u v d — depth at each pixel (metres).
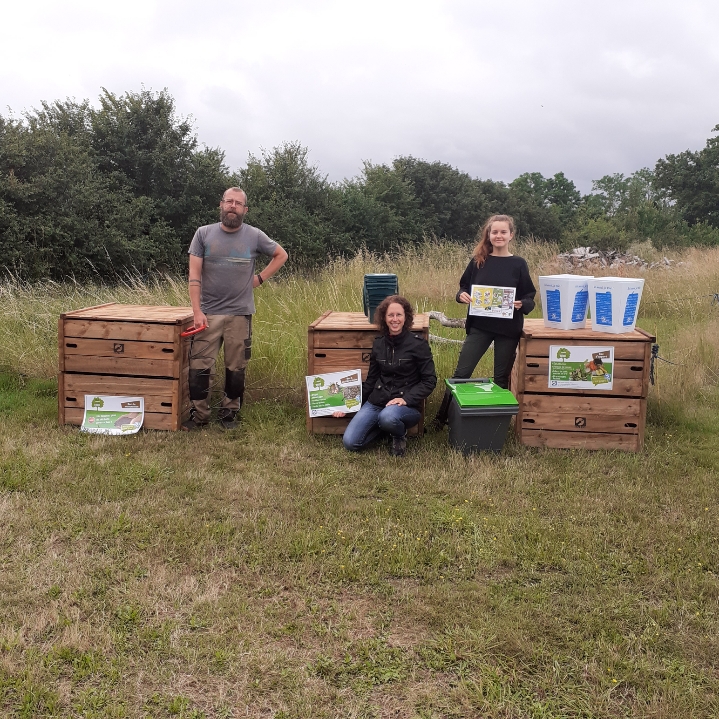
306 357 7.06
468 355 5.66
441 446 5.41
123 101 18.28
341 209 23.47
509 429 5.82
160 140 18.28
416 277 14.33
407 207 27.66
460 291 5.78
